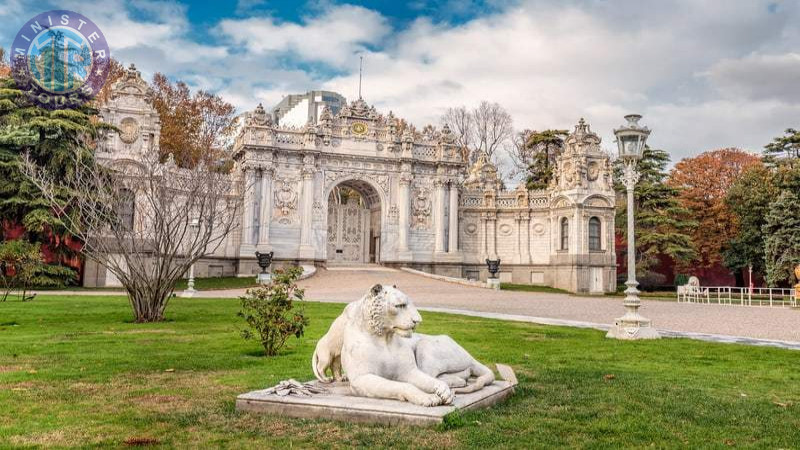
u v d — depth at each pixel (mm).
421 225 57500
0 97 40969
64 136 39438
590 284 54000
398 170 57031
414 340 8789
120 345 14828
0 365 11797
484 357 13648
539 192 59406
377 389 7910
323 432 7172
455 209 58250
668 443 7180
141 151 42250
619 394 9773
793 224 52469
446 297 37875
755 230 58438
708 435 7574
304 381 10172
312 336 17047
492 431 7305
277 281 13859
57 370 11297
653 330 18172
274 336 14258
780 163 58719
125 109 47688
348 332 8438
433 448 6652
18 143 37469
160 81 62469
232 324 19984
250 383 10203
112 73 57688
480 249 60062
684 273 65875
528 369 12133
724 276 67500
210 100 63562
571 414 8375
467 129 82750
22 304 26281
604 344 16531
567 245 55688
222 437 7039
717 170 67188
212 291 40219
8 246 30469
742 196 59750
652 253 58688
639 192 58312
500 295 41094
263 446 6730
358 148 55938
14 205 37719
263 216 51750
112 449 6645
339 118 56094
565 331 19594
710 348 16062
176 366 11883
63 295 32688
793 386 10914
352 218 60594
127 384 10117
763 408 9086
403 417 7441
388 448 6633
